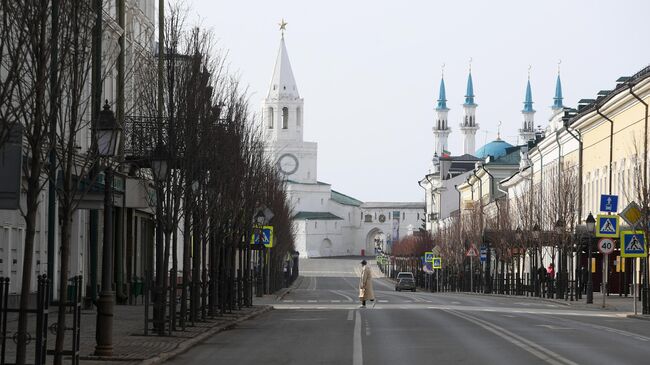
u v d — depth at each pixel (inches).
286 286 6884.8
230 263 2498.8
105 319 1250.6
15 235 2081.7
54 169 1095.0
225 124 2219.5
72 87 1039.0
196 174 1889.8
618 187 3929.6
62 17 1004.6
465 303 3435.0
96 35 1214.9
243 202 2689.5
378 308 2908.5
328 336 1717.5
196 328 1806.1
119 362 1200.8
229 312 2393.0
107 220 1252.5
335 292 5654.5
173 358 1333.7
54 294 2288.4
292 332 1814.7
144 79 2178.9
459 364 1257.4
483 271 6141.7
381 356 1360.7
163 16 1914.4
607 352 1422.2
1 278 990.4
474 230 6343.5
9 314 1921.8
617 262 4050.2
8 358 1169.4
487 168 7450.8
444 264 7253.9
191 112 1806.1
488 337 1684.3
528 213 4793.3
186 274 1802.4
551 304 3385.8
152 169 1673.2
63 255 1062.4
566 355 1370.6
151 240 3373.5
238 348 1485.0
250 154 2935.5
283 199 6299.2
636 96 3614.7
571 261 4030.5
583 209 4552.2
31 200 955.3
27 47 918.4
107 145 1183.6
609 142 4111.7
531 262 4670.3
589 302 3223.4
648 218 2519.7
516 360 1302.9
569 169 4411.9
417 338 1664.6
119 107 1544.0
